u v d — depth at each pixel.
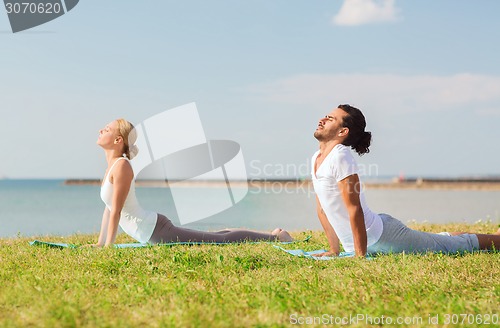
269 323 3.00
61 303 3.29
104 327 2.90
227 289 3.80
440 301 3.48
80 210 27.64
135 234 6.58
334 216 5.45
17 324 2.98
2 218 21.33
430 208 26.78
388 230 5.39
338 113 5.39
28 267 4.73
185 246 6.15
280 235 7.12
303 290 3.77
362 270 4.37
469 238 5.52
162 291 3.72
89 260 4.92
